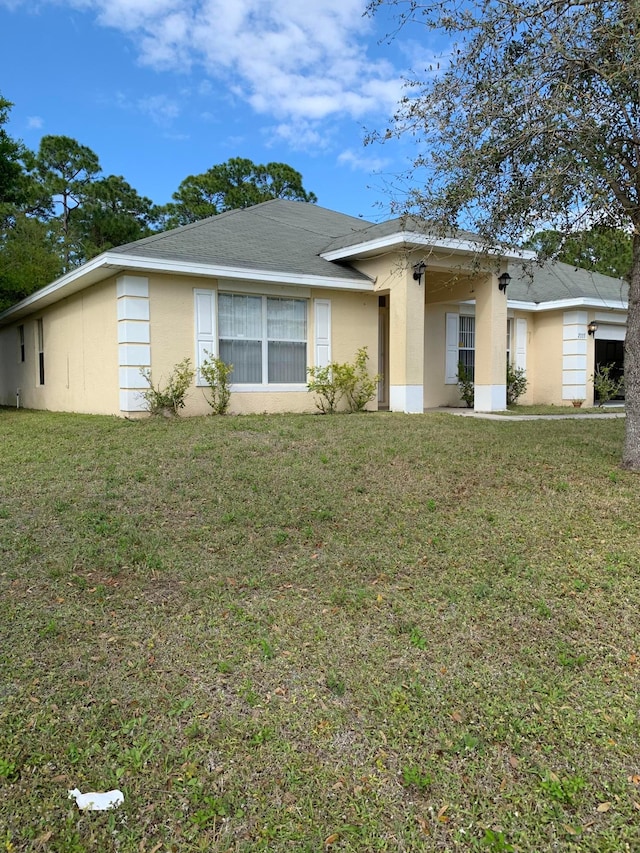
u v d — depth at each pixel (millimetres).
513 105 5590
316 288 11461
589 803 2221
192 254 10195
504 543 4531
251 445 7543
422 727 2607
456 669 3027
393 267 11242
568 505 5281
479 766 2393
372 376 12109
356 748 2490
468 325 15555
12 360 18578
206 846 2037
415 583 3953
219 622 3480
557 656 3141
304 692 2850
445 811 2188
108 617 3527
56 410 14273
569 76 5520
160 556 4359
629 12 4844
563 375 15625
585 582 3896
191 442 7750
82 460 6910
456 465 6605
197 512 5258
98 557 4316
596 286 16219
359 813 2174
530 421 10688
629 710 2717
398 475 6281
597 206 5766
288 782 2309
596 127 5402
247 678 2947
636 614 3523
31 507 5328
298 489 5828
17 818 2125
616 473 6195
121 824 2121
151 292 9883
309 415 10703
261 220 14352
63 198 29625
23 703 2727
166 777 2318
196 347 10336
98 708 2697
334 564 4250
